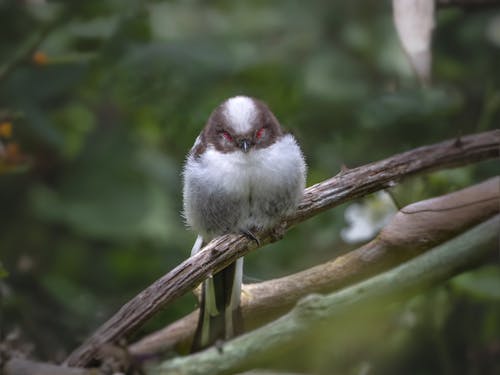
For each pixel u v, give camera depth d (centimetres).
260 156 775
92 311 1084
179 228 1173
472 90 1090
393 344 912
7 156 866
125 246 1183
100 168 1171
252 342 578
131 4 1111
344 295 578
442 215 657
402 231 668
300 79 1140
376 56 1123
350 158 1089
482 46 1106
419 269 578
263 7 1286
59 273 1193
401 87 1071
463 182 883
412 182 898
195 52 1096
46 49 1141
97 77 1129
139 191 1157
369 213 929
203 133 839
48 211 1138
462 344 966
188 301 1027
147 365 586
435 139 1034
